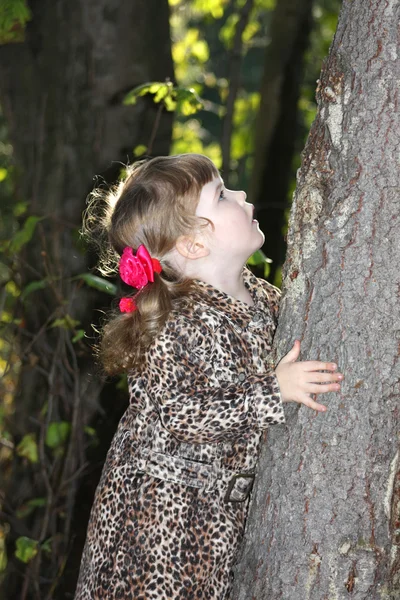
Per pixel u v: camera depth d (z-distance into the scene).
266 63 7.53
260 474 2.22
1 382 4.84
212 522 2.31
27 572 4.12
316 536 2.09
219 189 2.46
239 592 2.23
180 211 2.41
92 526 2.46
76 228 4.30
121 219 2.52
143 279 2.36
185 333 2.32
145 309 2.34
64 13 4.72
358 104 2.04
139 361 2.36
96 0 4.64
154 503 2.31
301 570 2.11
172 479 2.32
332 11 9.11
